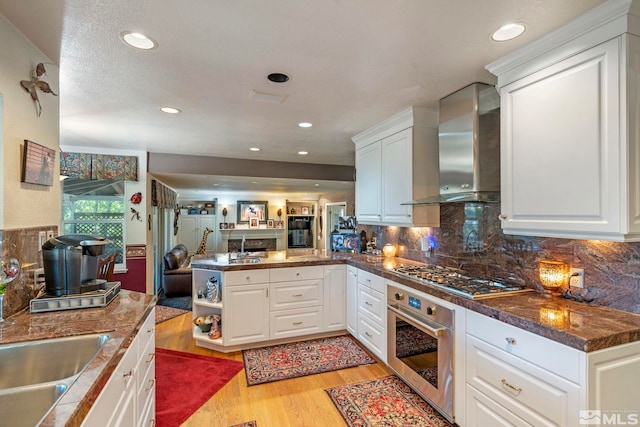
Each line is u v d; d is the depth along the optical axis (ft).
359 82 7.42
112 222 14.97
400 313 8.26
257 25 5.14
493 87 7.61
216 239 34.27
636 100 4.60
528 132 5.92
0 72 4.82
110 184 14.96
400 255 11.88
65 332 4.58
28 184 5.57
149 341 6.07
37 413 3.52
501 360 5.53
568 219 5.26
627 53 4.53
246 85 7.55
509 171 6.32
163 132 11.75
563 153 5.32
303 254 13.08
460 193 7.82
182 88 7.68
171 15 4.86
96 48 5.82
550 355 4.74
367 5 4.63
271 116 9.95
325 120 10.39
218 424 6.99
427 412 7.36
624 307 5.45
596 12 4.74
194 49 5.88
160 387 8.45
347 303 11.68
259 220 35.88
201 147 14.47
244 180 20.11
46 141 6.08
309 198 38.01
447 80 7.31
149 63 6.41
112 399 3.94
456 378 6.58
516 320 5.23
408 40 5.61
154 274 19.20
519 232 6.21
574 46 5.15
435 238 10.12
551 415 4.71
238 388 8.40
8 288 5.11
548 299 6.28
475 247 8.63
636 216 4.60
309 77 7.12
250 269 10.50
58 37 5.44
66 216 14.37
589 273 5.97
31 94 5.58
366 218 12.13
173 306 16.19
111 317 5.24
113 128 11.19
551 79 5.50
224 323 10.25
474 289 6.84
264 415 7.30
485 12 4.82
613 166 4.67
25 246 5.49
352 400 7.86
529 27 5.21
